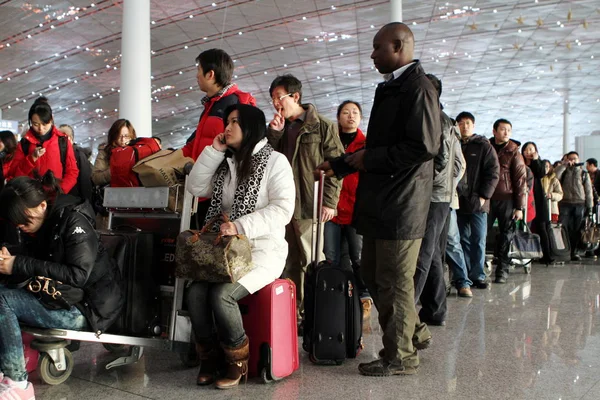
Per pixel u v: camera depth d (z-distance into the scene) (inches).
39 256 121.0
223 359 130.5
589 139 935.0
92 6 821.2
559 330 176.4
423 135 119.1
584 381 126.0
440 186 168.4
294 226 172.7
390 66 128.3
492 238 373.4
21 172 190.1
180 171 134.9
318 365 140.0
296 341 133.0
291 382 126.3
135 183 139.7
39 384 124.4
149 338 130.6
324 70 1206.9
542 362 141.1
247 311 127.6
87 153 225.9
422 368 136.4
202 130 150.3
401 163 120.9
